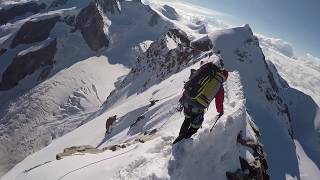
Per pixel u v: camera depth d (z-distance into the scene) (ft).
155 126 76.64
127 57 539.29
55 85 448.24
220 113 28.14
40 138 374.63
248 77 217.36
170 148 28.71
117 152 33.37
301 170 178.60
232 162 30.81
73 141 149.28
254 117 186.80
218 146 30.50
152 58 253.65
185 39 270.87
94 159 32.81
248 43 237.45
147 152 29.40
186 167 27.07
